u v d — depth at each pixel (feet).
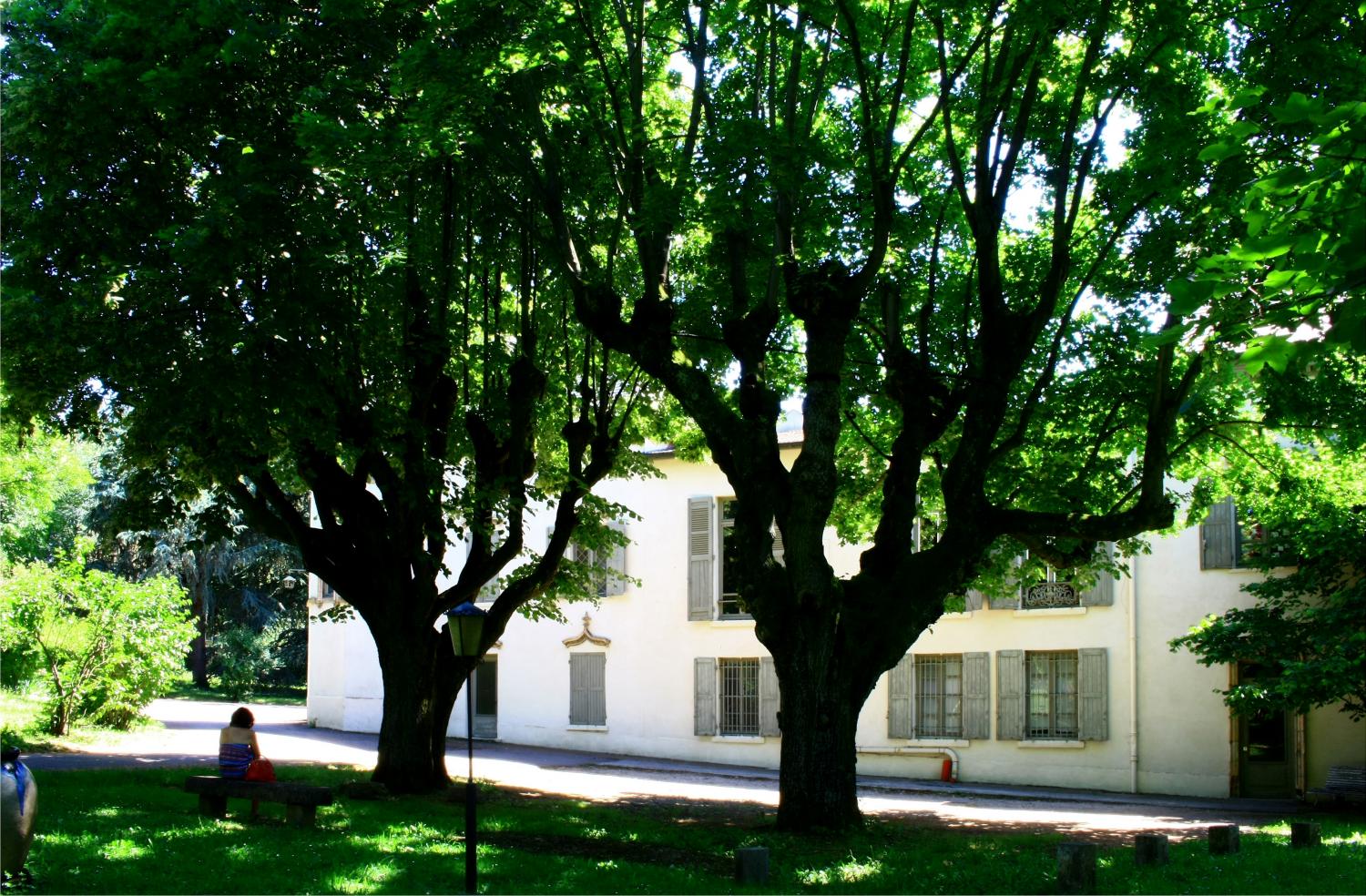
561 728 98.17
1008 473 59.31
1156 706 76.38
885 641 47.29
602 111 50.55
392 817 48.03
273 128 48.60
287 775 62.80
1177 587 76.69
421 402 56.18
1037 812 63.67
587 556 97.04
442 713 59.47
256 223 45.93
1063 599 80.07
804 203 48.03
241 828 41.91
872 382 59.00
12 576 80.43
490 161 52.26
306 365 49.11
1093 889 34.76
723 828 49.34
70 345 48.60
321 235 47.96
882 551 48.57
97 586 78.23
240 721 47.83
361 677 109.29
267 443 50.39
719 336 58.18
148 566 149.28
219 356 46.52
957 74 47.16
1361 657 57.72
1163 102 42.63
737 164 43.83
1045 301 48.42
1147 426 53.83
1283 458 61.16
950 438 59.72
